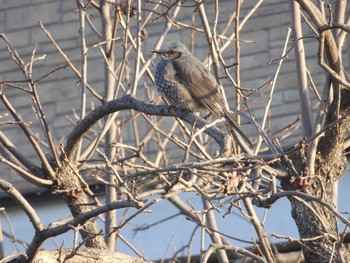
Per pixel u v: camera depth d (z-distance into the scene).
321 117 11.75
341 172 12.18
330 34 11.20
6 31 20.86
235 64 12.39
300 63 12.00
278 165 11.86
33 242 10.53
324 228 10.89
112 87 13.31
